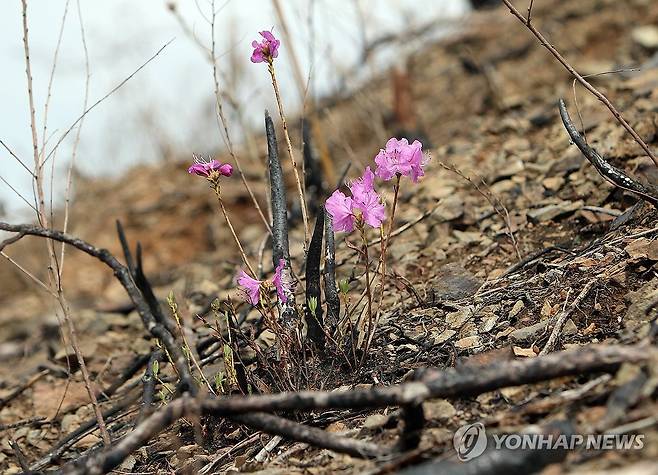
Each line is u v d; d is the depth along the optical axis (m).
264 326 3.88
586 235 4.14
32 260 7.74
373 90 8.73
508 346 3.02
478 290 3.79
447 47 10.38
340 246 4.98
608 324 3.01
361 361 3.23
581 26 9.95
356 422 2.90
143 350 4.92
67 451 3.65
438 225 4.85
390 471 2.38
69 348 5.04
